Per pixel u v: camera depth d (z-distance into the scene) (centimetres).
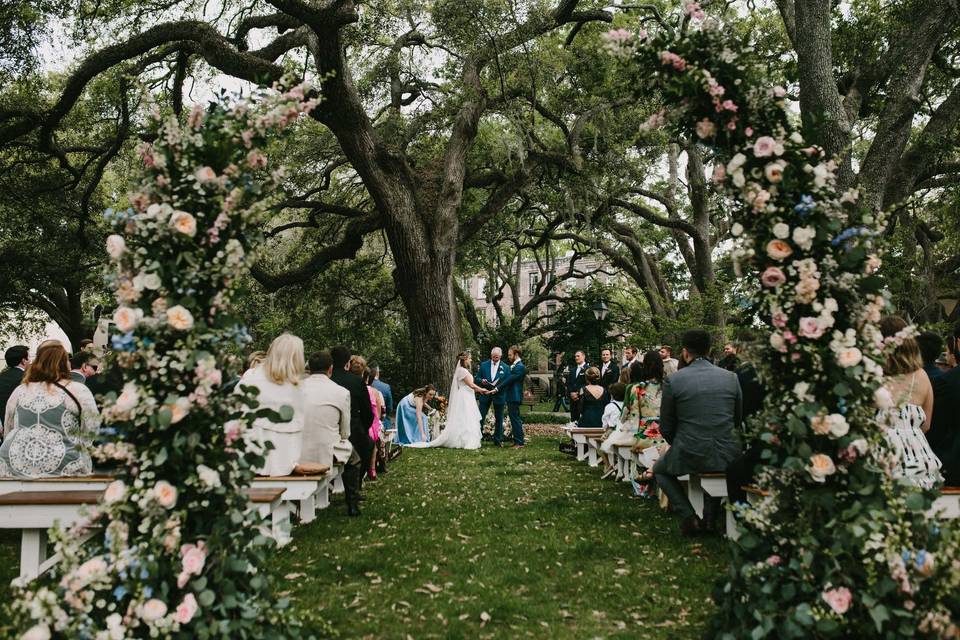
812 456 337
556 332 3397
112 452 326
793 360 355
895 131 1053
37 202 2319
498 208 2134
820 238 352
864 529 317
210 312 348
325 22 1413
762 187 371
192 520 344
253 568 358
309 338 2627
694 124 410
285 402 651
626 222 3203
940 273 2069
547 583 509
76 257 2469
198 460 335
